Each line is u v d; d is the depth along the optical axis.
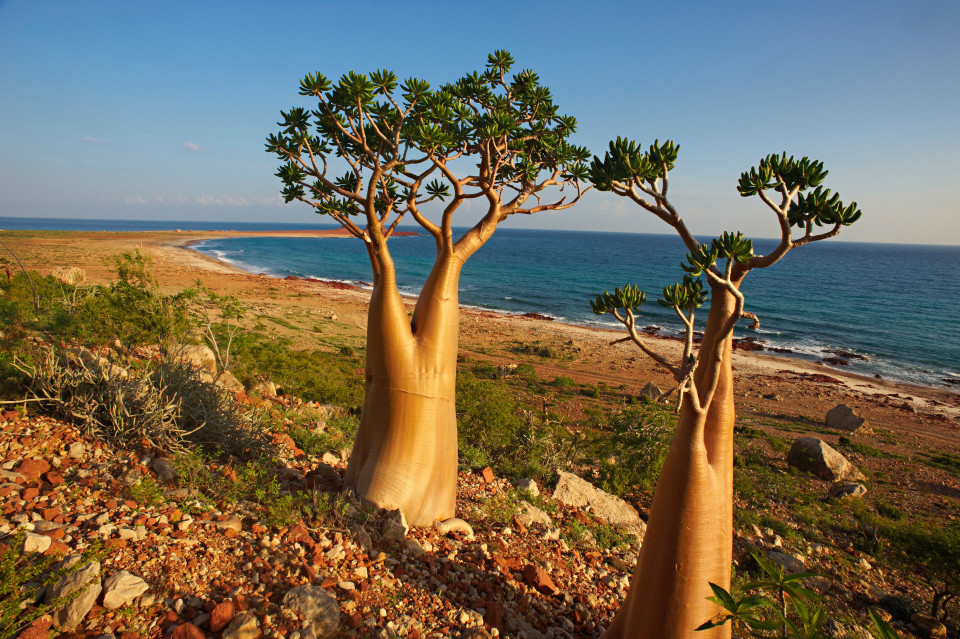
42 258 50.69
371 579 4.55
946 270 121.38
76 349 7.88
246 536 4.62
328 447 8.98
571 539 7.77
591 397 24.08
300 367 16.31
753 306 57.16
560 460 13.09
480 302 54.91
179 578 3.84
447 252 5.78
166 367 7.11
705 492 3.97
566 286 68.25
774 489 14.71
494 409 13.50
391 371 5.71
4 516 4.00
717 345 3.83
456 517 6.75
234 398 8.45
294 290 51.03
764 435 20.12
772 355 36.72
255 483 5.64
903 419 24.17
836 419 22.41
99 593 3.41
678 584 4.02
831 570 10.45
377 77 5.18
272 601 3.86
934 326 48.12
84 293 12.61
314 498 5.53
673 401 22.86
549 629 4.90
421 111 5.51
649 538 4.25
